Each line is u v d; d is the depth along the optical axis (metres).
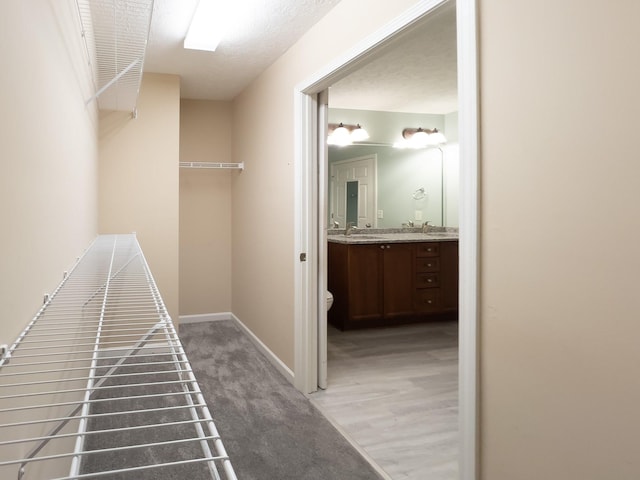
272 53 3.21
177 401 2.62
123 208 3.71
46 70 1.18
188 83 4.04
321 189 2.92
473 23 1.42
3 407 0.81
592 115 1.09
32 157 1.02
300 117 2.87
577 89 1.12
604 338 1.07
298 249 2.88
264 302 3.64
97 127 3.38
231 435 2.28
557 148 1.18
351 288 4.32
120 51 2.66
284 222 3.19
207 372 3.21
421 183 5.11
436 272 4.65
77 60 1.86
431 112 5.01
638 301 1.00
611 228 1.05
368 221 4.90
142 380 2.89
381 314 4.44
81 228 2.09
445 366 3.37
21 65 0.92
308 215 2.87
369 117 4.86
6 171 0.81
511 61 1.31
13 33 0.85
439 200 5.20
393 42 1.99
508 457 1.35
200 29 2.67
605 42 1.06
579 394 1.13
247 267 4.15
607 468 1.07
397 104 4.60
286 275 3.14
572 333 1.15
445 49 3.09
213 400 2.72
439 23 2.65
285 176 3.16
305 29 2.76
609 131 1.05
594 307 1.09
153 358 3.33
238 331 4.29
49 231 1.22
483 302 1.44
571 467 1.15
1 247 0.77
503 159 1.35
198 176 4.62
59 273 1.40
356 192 4.85
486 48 1.40
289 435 2.29
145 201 3.76
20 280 0.91
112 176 3.67
